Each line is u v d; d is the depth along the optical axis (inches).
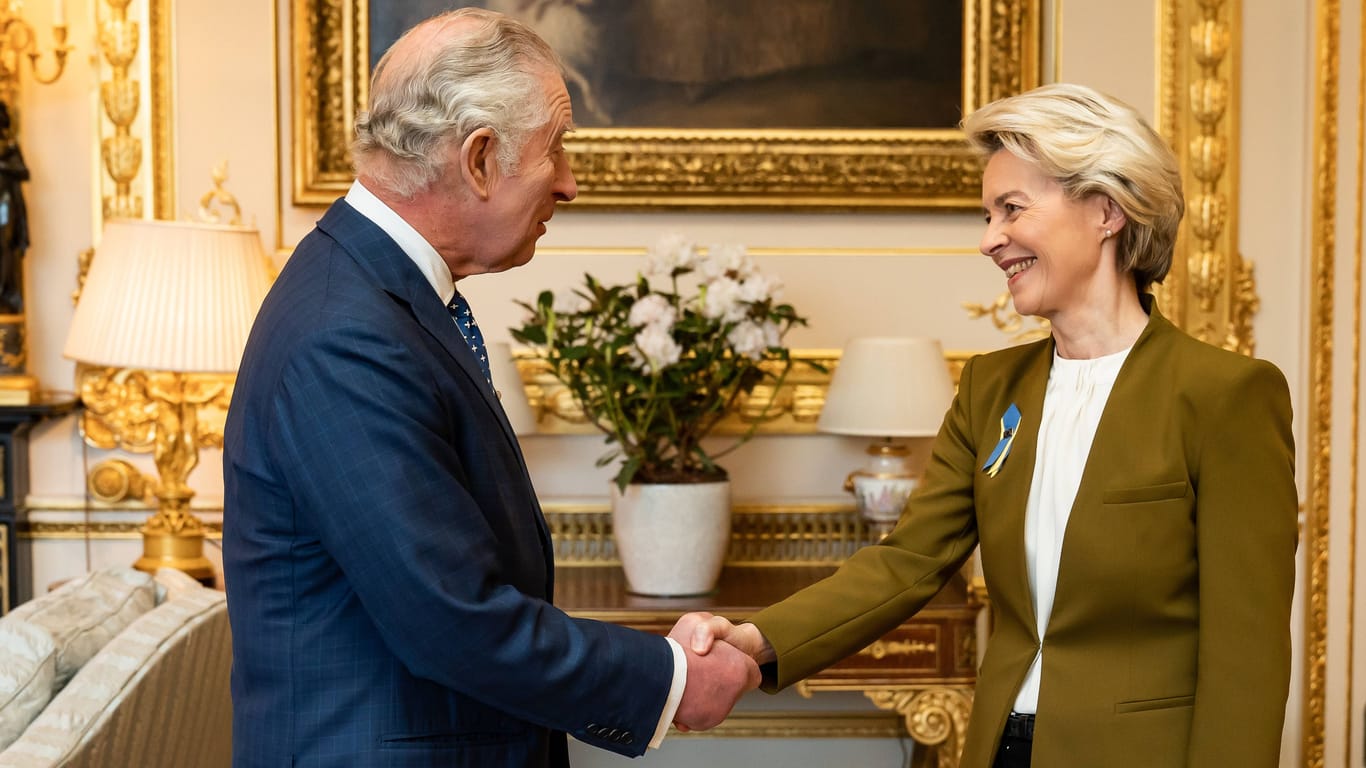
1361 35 151.6
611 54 145.1
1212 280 151.1
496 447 67.3
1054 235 72.6
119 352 122.9
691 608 122.6
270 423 62.3
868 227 148.7
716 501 127.1
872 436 145.4
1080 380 75.3
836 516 148.2
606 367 123.4
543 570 70.3
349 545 60.3
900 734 153.9
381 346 61.7
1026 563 74.2
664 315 120.9
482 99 65.7
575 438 148.0
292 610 63.2
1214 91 150.1
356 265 65.5
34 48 142.9
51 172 144.1
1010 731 73.8
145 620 97.5
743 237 147.9
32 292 144.3
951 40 147.2
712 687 71.6
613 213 147.0
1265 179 152.1
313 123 143.6
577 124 145.3
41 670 84.6
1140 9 149.9
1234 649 66.4
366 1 143.3
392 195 67.4
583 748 154.8
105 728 80.0
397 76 66.6
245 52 144.2
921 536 84.0
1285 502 68.1
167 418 144.4
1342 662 155.3
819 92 146.5
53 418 144.4
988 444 79.4
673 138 145.1
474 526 62.6
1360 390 154.8
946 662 125.4
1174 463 69.3
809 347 148.7
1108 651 70.7
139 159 143.6
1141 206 71.2
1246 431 68.1
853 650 83.0
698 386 125.7
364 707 62.9
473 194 67.2
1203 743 66.2
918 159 146.9
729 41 145.8
